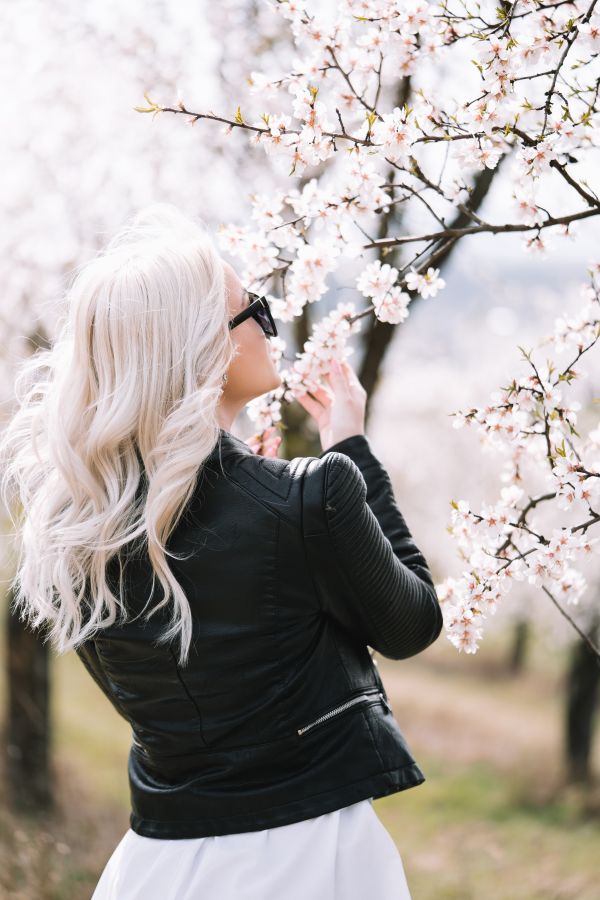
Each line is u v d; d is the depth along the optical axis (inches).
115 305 49.0
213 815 48.6
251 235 67.1
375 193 64.0
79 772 303.6
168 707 49.7
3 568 79.7
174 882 48.3
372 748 48.6
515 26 62.8
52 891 157.4
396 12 64.2
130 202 196.1
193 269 50.3
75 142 192.7
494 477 618.5
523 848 335.6
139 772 53.1
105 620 49.7
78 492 49.9
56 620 51.4
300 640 48.3
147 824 51.2
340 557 47.6
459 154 62.2
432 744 536.7
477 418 67.0
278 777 48.3
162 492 47.3
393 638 50.9
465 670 795.4
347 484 48.1
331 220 65.2
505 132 59.8
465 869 291.0
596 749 561.0
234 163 179.2
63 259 203.8
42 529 51.6
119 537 49.3
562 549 61.3
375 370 165.2
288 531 47.6
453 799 415.5
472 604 61.4
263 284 68.3
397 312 66.1
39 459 53.2
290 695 48.2
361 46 66.3
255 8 169.2
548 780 464.1
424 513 637.9
